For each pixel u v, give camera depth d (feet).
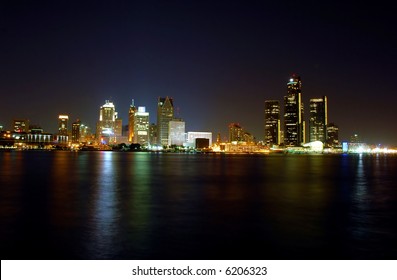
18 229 96.63
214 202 148.66
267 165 532.32
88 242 84.64
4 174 293.02
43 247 80.69
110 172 326.03
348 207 137.39
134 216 115.75
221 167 448.65
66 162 531.09
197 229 98.17
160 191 185.57
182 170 372.79
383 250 80.48
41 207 132.67
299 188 205.36
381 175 319.06
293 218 114.62
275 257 75.51
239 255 76.59
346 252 79.00
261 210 129.29
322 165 549.13
